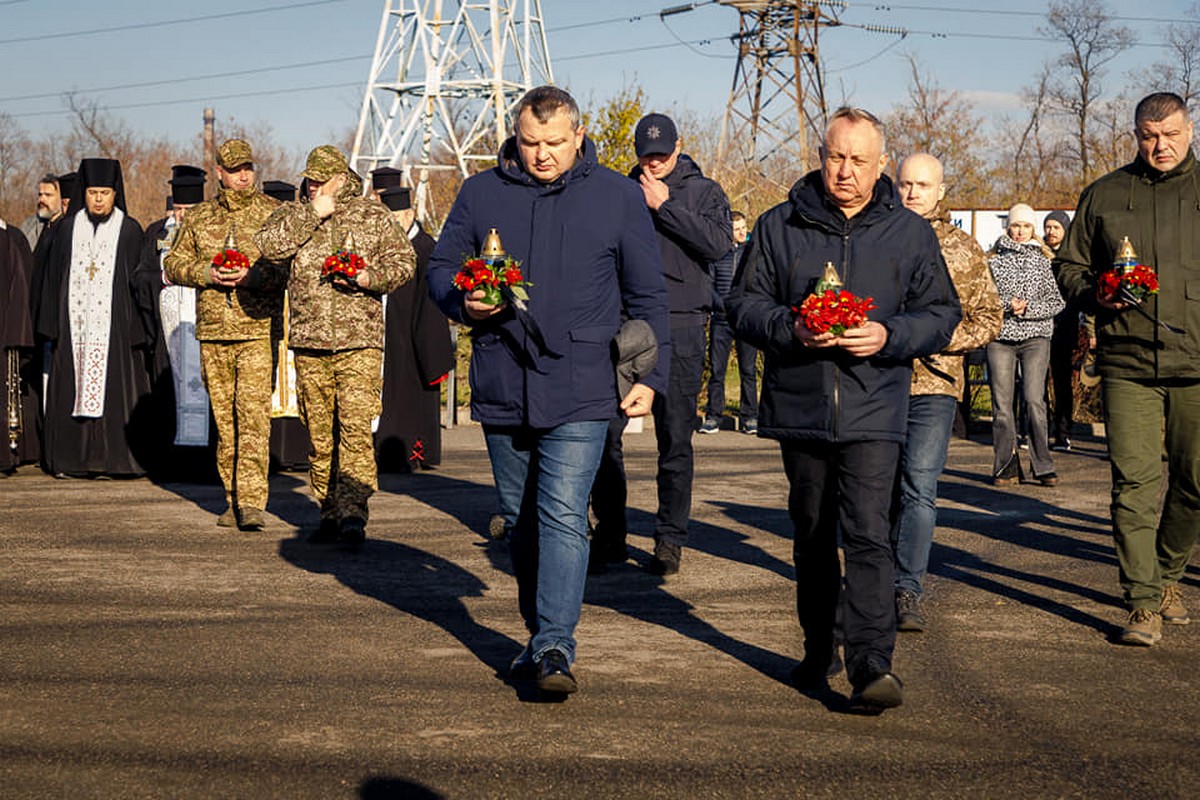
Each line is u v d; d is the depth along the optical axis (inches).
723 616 262.1
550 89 204.4
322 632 243.1
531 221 204.4
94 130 3006.9
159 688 206.1
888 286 198.1
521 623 252.5
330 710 195.9
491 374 204.7
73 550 321.1
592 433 202.4
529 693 205.9
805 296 199.5
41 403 474.0
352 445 327.0
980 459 534.3
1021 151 2506.2
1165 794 167.9
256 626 247.1
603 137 1027.9
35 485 438.9
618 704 201.2
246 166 346.3
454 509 390.0
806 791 166.6
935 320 195.3
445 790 164.9
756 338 199.0
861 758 179.0
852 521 194.9
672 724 191.9
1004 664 229.6
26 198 2997.0
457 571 302.0
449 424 626.2
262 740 182.4
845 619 201.0
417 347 467.8
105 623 248.4
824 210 199.3
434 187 1940.2
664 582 294.8
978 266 255.4
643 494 426.3
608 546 311.6
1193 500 256.7
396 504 398.3
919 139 2155.5
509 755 177.5
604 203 204.5
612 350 203.5
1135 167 255.3
